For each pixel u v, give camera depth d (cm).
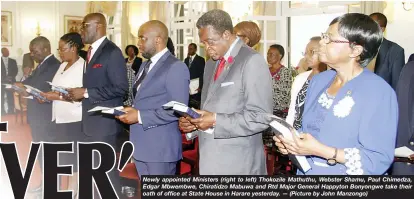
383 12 485
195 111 189
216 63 217
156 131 248
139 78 257
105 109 237
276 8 623
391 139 140
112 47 292
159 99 243
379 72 349
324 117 151
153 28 247
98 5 837
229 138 199
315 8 586
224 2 675
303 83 213
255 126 186
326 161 154
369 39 142
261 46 618
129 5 804
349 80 148
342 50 145
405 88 207
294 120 200
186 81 243
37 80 356
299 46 610
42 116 326
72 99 288
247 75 190
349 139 144
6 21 758
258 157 205
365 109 140
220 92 198
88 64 295
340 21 146
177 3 772
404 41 475
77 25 838
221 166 200
